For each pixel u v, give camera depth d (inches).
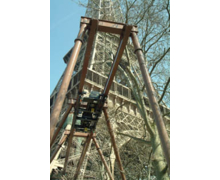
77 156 998.4
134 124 1054.4
